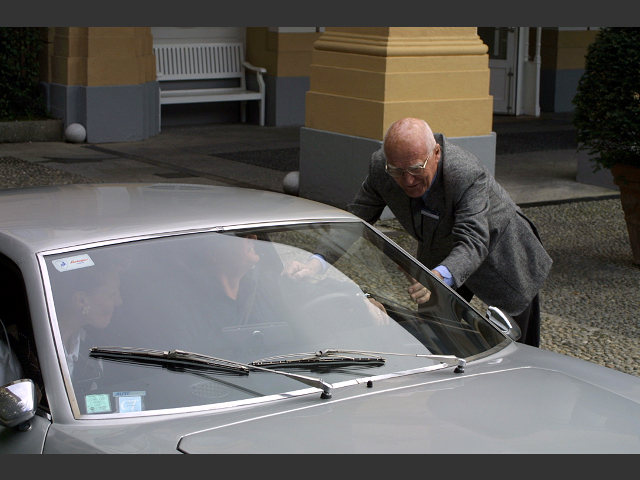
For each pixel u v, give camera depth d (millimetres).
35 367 2869
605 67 8039
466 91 10070
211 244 3338
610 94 7992
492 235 4566
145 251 3213
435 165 4234
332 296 3449
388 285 3615
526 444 2656
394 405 2871
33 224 3314
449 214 4375
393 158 4133
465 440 2654
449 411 2844
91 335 2936
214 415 2789
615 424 2842
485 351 3459
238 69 17469
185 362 2943
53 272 3014
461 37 10008
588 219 10117
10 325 3033
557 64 19547
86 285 3018
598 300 7352
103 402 2793
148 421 2752
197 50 16969
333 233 3693
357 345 3270
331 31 10273
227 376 2949
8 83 14461
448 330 3514
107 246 3172
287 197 4020
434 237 4512
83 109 14516
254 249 3410
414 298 3605
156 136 15555
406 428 2709
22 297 2990
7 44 14305
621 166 8188
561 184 11945
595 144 8328
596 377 3293
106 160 12898
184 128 16703
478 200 4281
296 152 14070
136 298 3064
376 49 9641
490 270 4668
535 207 10617
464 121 10086
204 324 3098
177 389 2871
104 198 3750
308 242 3574
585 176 12008
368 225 3877
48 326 2889
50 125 14531
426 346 3371
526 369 3281
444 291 3748
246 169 12430
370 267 3660
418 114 9781
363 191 4695
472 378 3150
